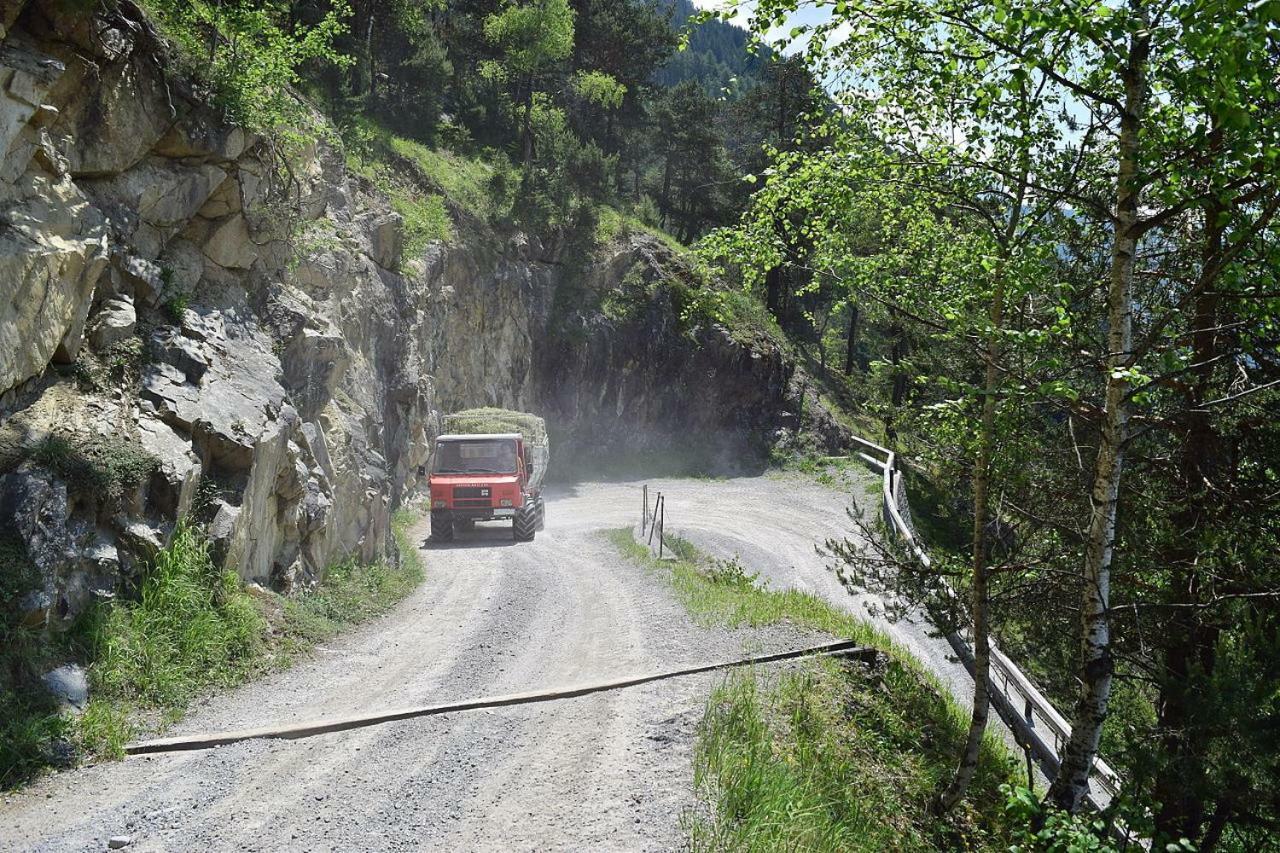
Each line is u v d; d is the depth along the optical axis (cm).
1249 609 789
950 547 2047
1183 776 713
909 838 743
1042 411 930
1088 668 694
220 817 572
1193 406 784
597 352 3969
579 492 3462
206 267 1350
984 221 891
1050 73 647
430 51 3872
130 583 880
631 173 6288
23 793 603
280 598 1138
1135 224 663
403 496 2412
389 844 540
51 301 913
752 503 3241
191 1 1320
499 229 3653
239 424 1113
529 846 539
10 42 949
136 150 1162
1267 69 541
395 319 2377
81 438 910
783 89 4681
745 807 609
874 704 955
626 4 5566
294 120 1498
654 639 1134
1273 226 658
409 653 1089
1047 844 656
